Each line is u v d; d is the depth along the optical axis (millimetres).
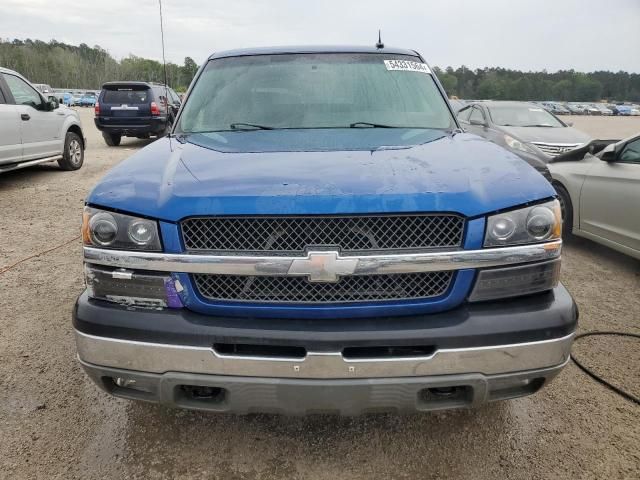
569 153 5715
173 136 3094
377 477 2299
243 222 1970
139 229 2031
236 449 2465
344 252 1944
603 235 5055
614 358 3256
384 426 2619
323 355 1943
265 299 2008
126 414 2719
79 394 2887
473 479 2287
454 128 3230
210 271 1974
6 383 2975
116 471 2330
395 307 2002
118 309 2070
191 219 1997
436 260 1964
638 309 4043
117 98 14203
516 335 1987
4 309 3938
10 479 2266
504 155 2512
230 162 2342
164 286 2035
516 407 2770
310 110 3236
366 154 2436
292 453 2438
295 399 2002
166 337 2002
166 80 4023
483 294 2041
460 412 2723
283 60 3602
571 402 2811
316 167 2213
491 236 2014
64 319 3781
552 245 2084
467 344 1964
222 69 3604
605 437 2539
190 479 2289
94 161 11711
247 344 1978
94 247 2102
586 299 4238
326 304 1994
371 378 1969
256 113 3232
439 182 2070
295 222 1951
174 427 2615
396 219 1970
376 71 3527
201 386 2047
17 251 5355
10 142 8070
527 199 2064
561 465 2359
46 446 2479
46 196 7961
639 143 4742
